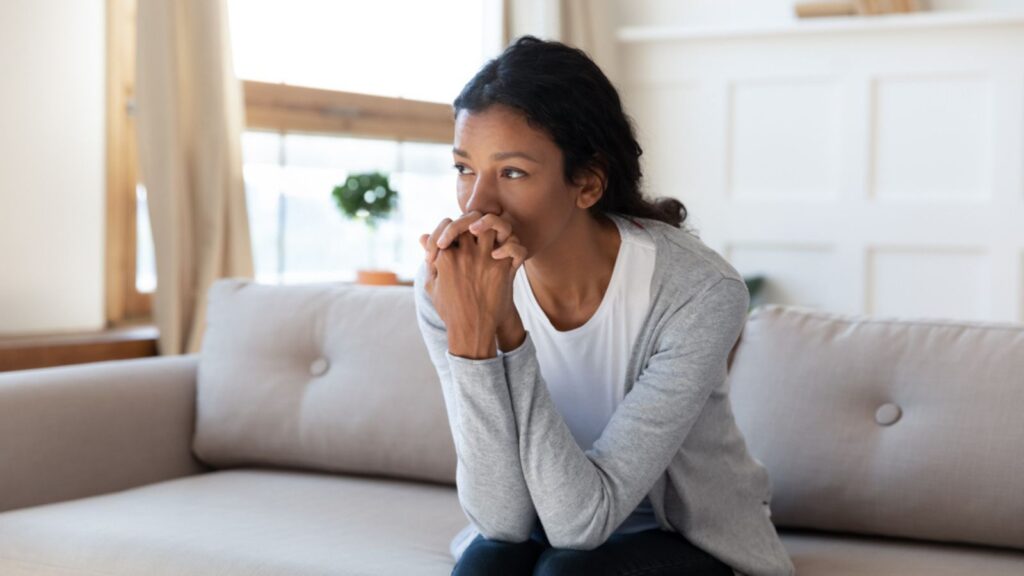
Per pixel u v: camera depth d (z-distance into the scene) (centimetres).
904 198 360
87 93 270
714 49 377
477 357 133
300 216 337
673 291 139
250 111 321
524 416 134
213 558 154
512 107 129
